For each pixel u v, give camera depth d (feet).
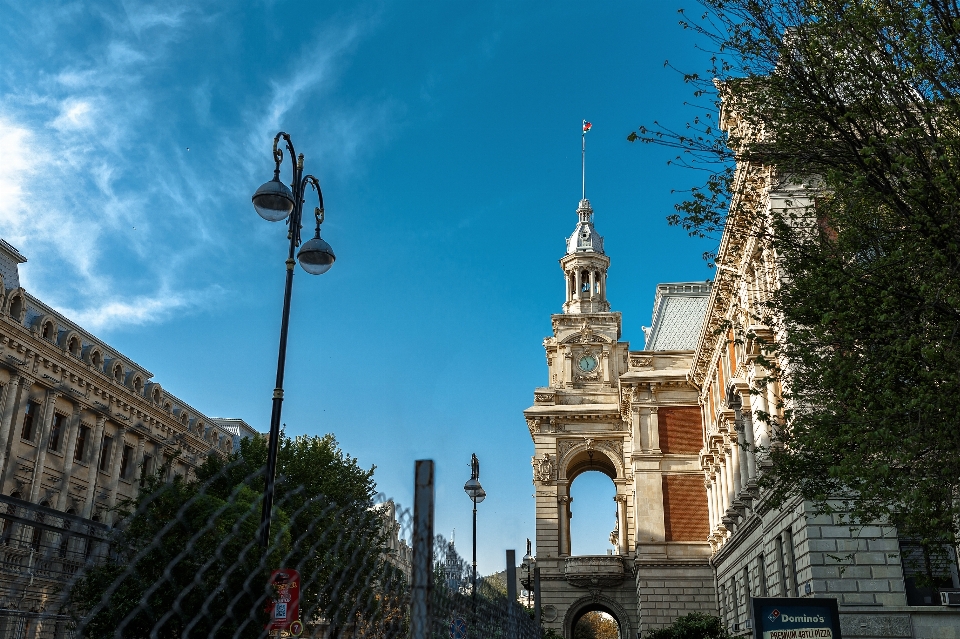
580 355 253.03
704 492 211.82
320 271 67.41
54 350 161.17
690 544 207.92
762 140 75.92
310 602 24.91
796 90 67.92
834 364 66.28
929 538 66.54
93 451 168.55
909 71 62.13
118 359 183.93
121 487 173.47
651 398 219.61
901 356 62.59
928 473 64.64
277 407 59.21
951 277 60.18
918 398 57.57
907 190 62.13
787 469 78.74
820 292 66.13
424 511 22.22
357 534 25.93
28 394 155.43
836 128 66.64
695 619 172.55
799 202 98.94
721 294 157.48
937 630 98.48
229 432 232.94
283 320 63.82
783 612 81.35
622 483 237.45
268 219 63.67
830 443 67.72
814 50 65.46
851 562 101.96
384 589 27.02
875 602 100.22
